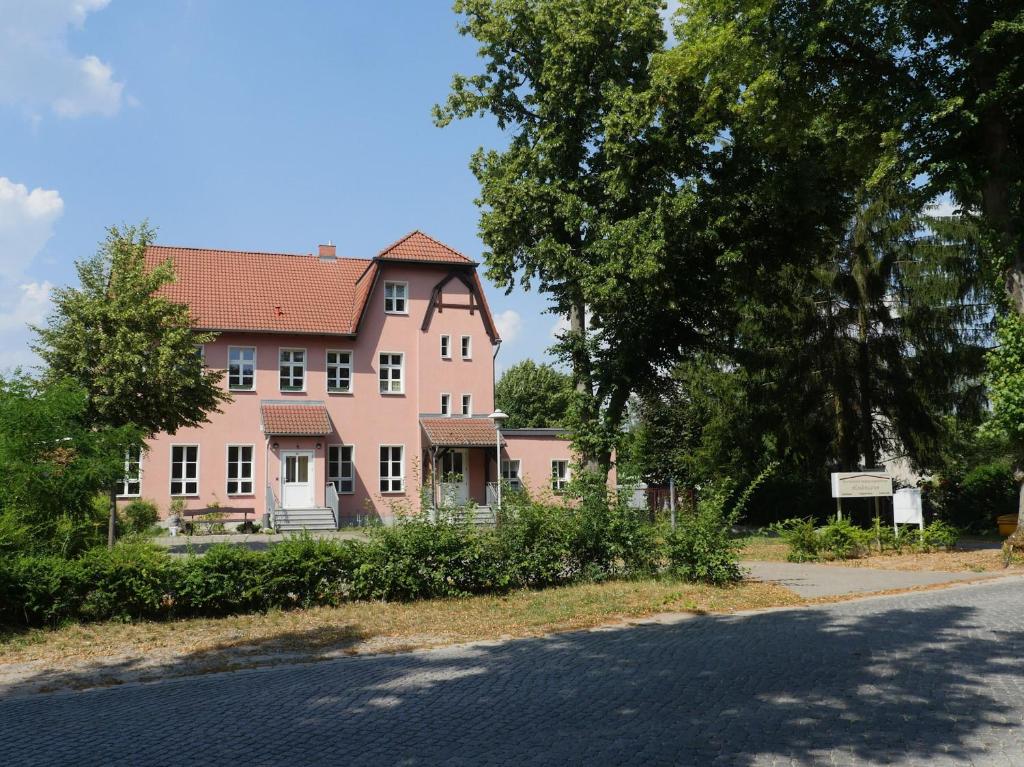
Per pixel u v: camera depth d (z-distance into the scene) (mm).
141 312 21000
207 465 32594
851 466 31031
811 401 31469
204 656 9211
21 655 9273
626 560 14531
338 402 34844
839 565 17562
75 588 10758
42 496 12570
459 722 6371
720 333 28672
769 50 19406
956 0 17797
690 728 6020
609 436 24000
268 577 11820
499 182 25125
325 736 6102
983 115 18531
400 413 35656
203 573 11414
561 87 23938
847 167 22438
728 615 11445
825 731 5863
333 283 37625
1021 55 17312
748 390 32312
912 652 8383
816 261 30016
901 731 5816
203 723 6547
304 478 33250
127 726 6512
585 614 11414
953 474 32406
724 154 23859
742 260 24719
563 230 25422
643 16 23422
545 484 15539
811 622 10539
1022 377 18078
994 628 9625
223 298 34562
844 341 30781
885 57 19281
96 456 13602
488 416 36000
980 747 5445
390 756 5594
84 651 9445
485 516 14602
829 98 20719
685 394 37969
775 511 34500
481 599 12539
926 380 29750
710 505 14461
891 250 30000
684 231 22797
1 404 12914
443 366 36406
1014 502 29938
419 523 13211
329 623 10922
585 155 25344
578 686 7434
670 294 24359
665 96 22297
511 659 8750
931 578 15172
